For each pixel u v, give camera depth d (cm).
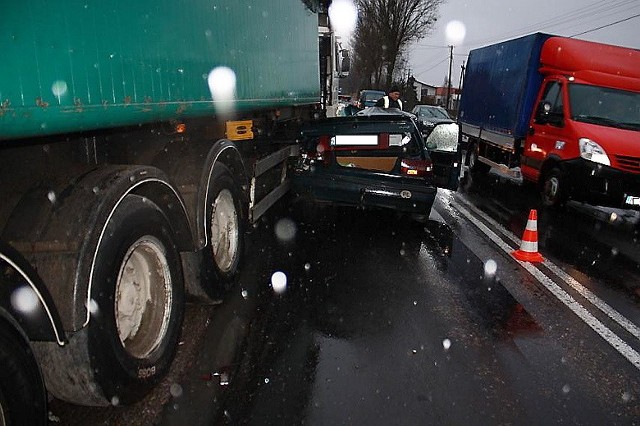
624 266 638
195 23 406
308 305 482
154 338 336
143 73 324
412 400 337
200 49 417
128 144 391
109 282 282
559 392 353
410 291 527
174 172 411
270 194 666
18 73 219
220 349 395
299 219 804
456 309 486
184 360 377
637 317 482
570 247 718
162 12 350
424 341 419
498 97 1277
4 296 231
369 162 741
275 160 676
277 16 672
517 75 1155
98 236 271
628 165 843
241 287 521
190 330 425
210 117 489
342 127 743
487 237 753
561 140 945
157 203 355
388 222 803
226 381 350
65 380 275
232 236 499
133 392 305
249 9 549
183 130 446
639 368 388
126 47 304
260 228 745
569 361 395
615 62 998
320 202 770
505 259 649
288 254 634
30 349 244
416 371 372
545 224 858
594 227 844
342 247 670
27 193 283
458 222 843
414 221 824
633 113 949
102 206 276
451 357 394
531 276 588
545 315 480
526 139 1094
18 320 241
